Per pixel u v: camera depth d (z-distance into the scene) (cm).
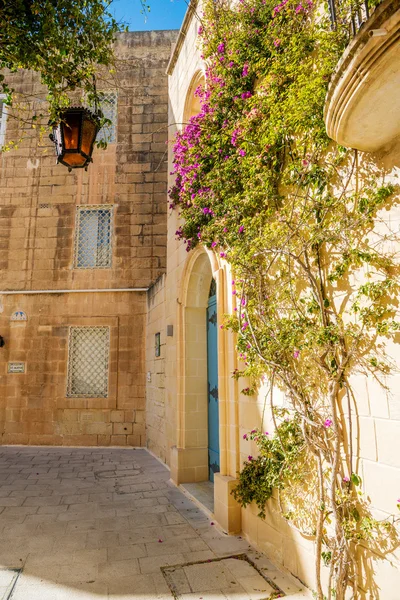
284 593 312
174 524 458
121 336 1009
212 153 488
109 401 980
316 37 316
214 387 622
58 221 1065
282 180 370
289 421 342
